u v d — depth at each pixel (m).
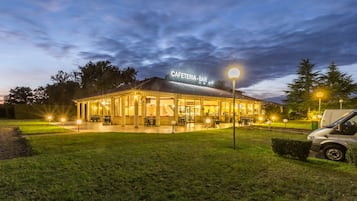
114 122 21.86
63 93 45.38
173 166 5.86
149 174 5.14
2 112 37.72
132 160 6.45
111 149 8.13
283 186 4.49
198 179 4.84
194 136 12.41
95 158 6.65
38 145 9.20
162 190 4.16
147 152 7.62
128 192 4.05
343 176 5.25
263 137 12.52
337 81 34.88
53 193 3.96
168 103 21.03
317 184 4.63
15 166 5.71
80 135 12.55
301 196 4.00
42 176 4.92
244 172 5.41
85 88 46.50
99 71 48.69
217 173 5.29
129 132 14.27
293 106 38.12
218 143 9.97
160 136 12.23
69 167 5.65
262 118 27.86
